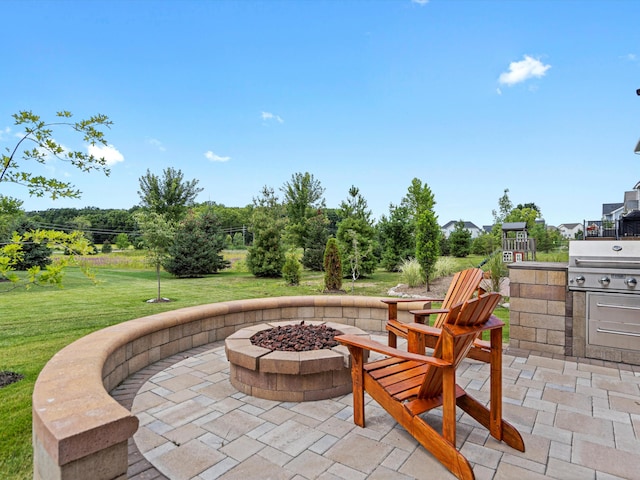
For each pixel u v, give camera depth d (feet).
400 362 8.90
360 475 6.40
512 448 7.29
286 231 67.72
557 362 12.80
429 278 39.42
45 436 4.66
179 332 13.97
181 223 56.34
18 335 17.19
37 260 45.09
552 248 77.61
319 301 18.04
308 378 9.68
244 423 8.43
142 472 6.53
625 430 8.05
